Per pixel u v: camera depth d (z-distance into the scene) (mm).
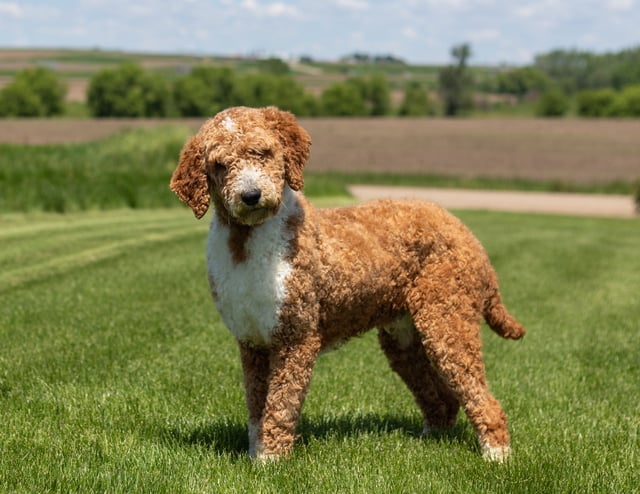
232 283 4406
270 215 4215
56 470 4441
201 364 7027
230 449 5043
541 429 5531
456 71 103938
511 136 66750
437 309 4863
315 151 58125
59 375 6516
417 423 5793
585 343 8672
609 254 16703
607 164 52250
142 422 5441
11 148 27688
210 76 93250
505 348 8312
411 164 52188
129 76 90000
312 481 4406
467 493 4309
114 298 9641
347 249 4664
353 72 178875
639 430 5574
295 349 4504
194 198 4395
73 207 18469
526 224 23906
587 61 144125
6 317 8453
